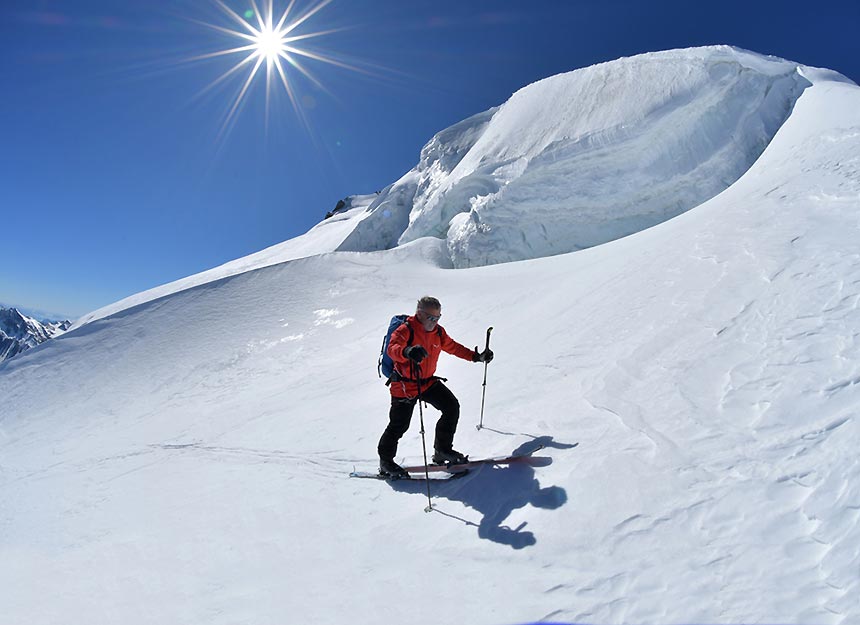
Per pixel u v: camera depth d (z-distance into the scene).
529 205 19.09
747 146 18.14
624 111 19.23
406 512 3.91
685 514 2.94
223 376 12.82
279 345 13.88
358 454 5.39
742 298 5.29
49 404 13.27
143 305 17.30
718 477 3.12
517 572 2.93
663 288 6.66
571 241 18.73
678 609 2.39
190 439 8.35
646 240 11.95
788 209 7.24
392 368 4.49
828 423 3.17
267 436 7.12
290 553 3.64
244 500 4.71
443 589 2.93
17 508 6.54
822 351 3.89
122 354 15.05
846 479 2.72
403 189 30.44
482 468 4.14
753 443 3.29
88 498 6.22
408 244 21.06
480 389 6.00
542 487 3.63
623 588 2.60
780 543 2.55
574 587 2.70
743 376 4.04
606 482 3.42
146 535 4.44
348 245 28.62
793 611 2.21
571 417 4.46
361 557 3.43
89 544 4.58
